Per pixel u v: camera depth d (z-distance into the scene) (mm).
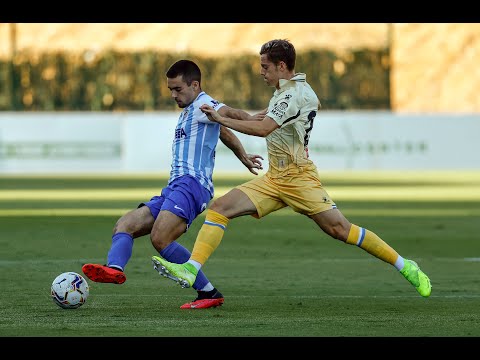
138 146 115188
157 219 27188
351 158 116125
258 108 133000
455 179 101188
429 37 162625
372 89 133625
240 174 108562
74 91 134625
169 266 26375
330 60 133750
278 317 26078
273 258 41156
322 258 41125
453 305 28438
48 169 113688
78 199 74375
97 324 24719
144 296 30016
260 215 28062
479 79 160250
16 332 23453
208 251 27297
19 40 165375
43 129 113375
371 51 134125
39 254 41812
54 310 27016
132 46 165250
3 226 54375
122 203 70562
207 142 27875
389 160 116438
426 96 159875
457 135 117125
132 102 135250
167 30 168375
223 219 27625
